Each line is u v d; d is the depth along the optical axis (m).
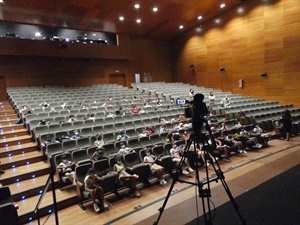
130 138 6.44
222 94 12.84
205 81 15.26
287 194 3.43
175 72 17.42
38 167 5.27
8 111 8.83
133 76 15.76
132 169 4.80
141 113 8.85
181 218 3.23
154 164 5.26
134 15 12.12
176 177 2.76
